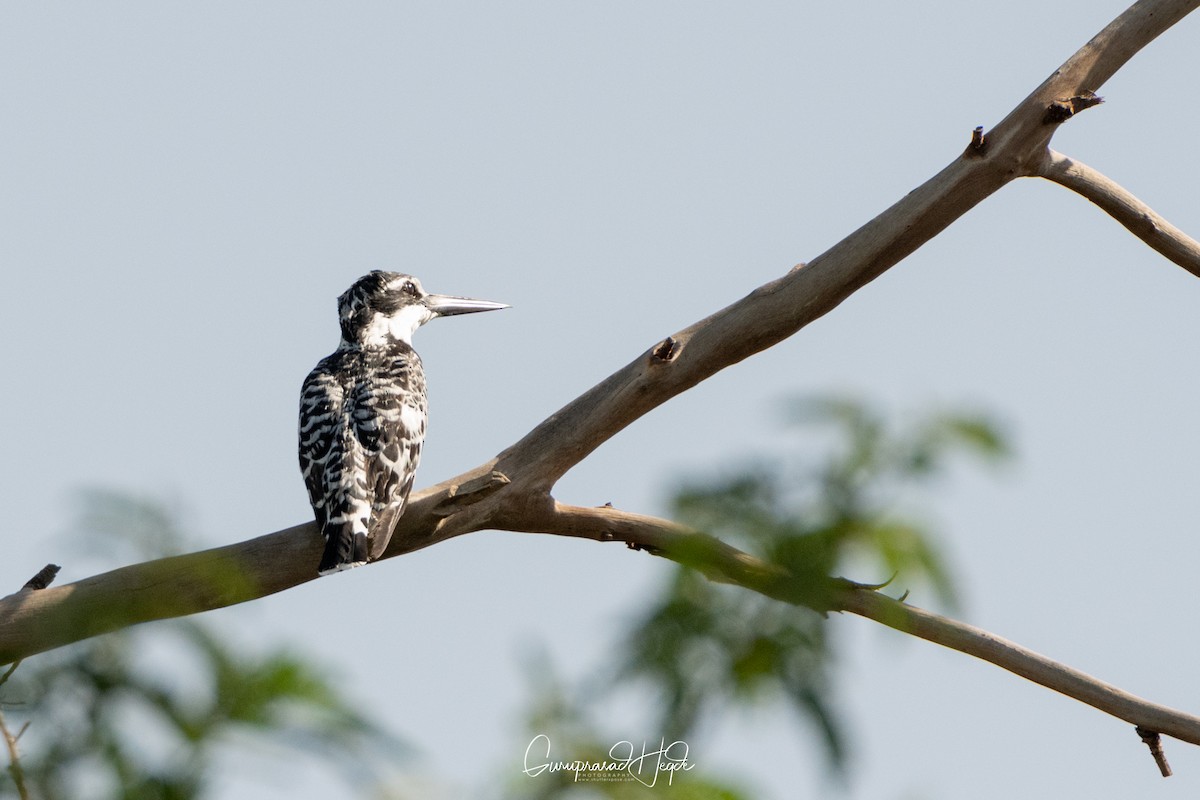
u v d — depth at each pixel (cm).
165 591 547
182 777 466
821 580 498
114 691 485
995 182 1324
